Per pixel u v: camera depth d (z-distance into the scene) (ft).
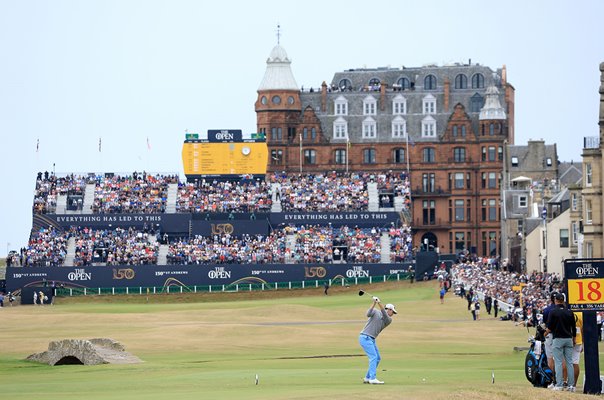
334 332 361.51
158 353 295.69
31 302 643.04
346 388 171.53
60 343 261.85
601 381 169.48
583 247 460.55
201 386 186.91
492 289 506.48
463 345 313.12
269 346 316.19
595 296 169.89
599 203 446.60
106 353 263.49
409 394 158.92
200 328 358.43
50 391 184.75
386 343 319.88
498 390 162.81
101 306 605.73
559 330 170.91
